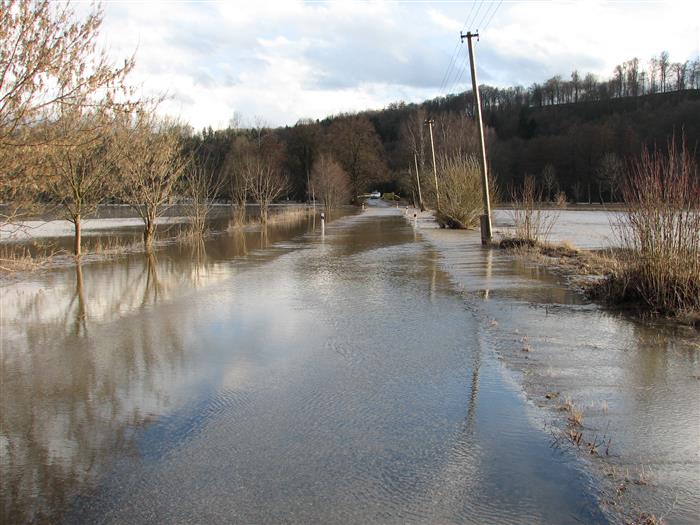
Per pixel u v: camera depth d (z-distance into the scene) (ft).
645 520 10.73
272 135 282.36
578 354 21.88
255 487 12.35
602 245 68.03
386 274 45.29
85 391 18.84
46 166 25.76
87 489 12.39
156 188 70.44
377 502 11.64
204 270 48.91
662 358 21.11
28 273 46.65
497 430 15.07
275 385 19.16
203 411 16.92
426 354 22.49
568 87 375.66
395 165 311.06
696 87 315.58
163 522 11.05
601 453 13.57
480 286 38.32
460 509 11.29
